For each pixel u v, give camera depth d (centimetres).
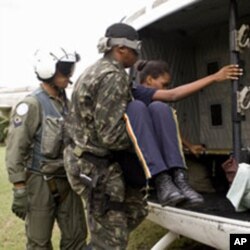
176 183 212
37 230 284
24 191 276
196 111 452
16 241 429
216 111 440
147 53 397
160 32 412
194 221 257
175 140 215
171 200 206
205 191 371
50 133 276
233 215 253
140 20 347
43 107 279
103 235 222
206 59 439
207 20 402
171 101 229
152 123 215
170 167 210
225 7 370
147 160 205
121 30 222
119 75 213
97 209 219
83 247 302
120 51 223
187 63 439
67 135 238
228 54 423
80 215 300
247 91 279
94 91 212
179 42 430
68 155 232
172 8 311
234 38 282
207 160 398
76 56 287
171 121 217
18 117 275
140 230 431
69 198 295
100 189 216
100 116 208
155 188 227
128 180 226
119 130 208
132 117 209
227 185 384
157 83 268
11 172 272
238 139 282
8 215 520
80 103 217
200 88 231
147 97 228
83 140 219
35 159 282
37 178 282
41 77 281
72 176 229
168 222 281
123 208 223
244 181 253
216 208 277
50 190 283
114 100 208
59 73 281
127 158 221
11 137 274
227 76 240
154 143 208
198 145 432
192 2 297
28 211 284
